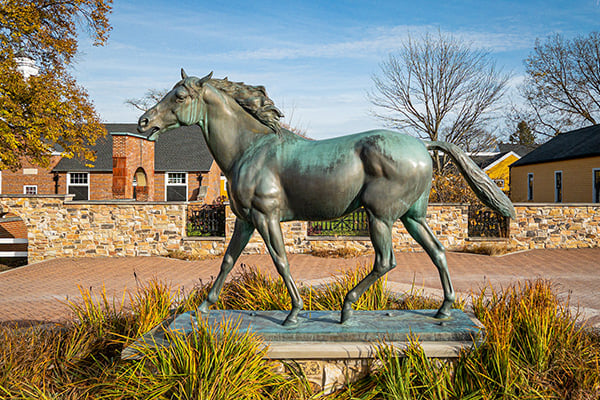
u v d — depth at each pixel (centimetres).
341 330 369
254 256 1305
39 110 1440
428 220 1388
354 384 347
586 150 2345
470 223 1444
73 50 1644
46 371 394
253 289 558
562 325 400
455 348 349
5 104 1368
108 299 772
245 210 386
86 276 1044
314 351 346
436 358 349
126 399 329
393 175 353
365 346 351
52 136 1488
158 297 520
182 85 383
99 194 2872
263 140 391
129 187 2247
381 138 361
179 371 329
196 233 1439
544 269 1073
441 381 322
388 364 336
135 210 1343
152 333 386
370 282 377
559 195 2614
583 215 1414
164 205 1346
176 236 1348
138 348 354
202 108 391
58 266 1194
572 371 345
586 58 3234
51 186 2889
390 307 550
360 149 365
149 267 1159
